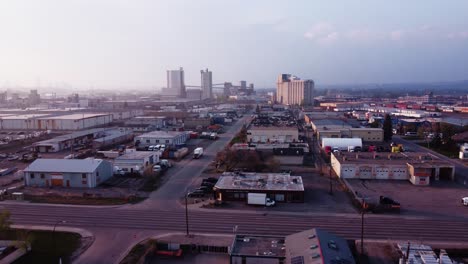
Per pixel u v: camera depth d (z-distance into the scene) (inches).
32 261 1286.9
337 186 2251.5
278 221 1653.5
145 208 1840.6
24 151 3462.1
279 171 2571.4
